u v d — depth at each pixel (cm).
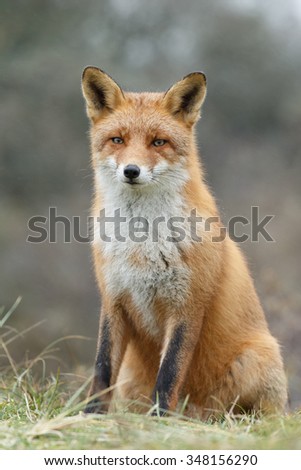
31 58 4131
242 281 1055
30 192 3762
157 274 970
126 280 980
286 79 4791
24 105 3912
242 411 1030
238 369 1016
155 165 977
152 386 1044
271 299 1662
